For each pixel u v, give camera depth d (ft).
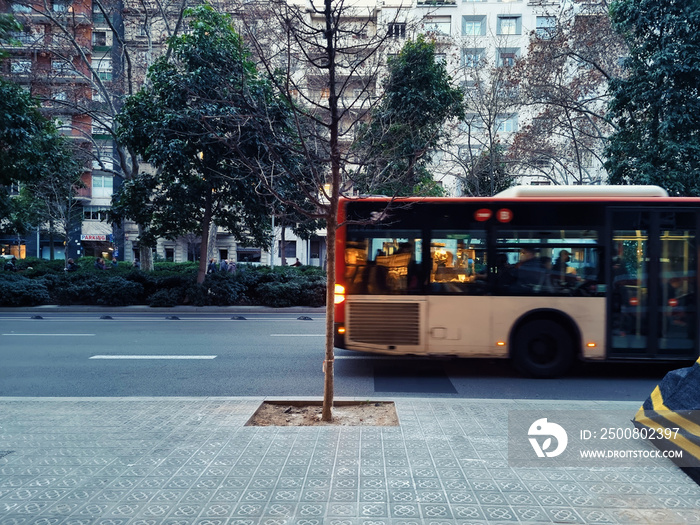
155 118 52.29
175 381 24.40
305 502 10.98
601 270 24.89
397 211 25.82
